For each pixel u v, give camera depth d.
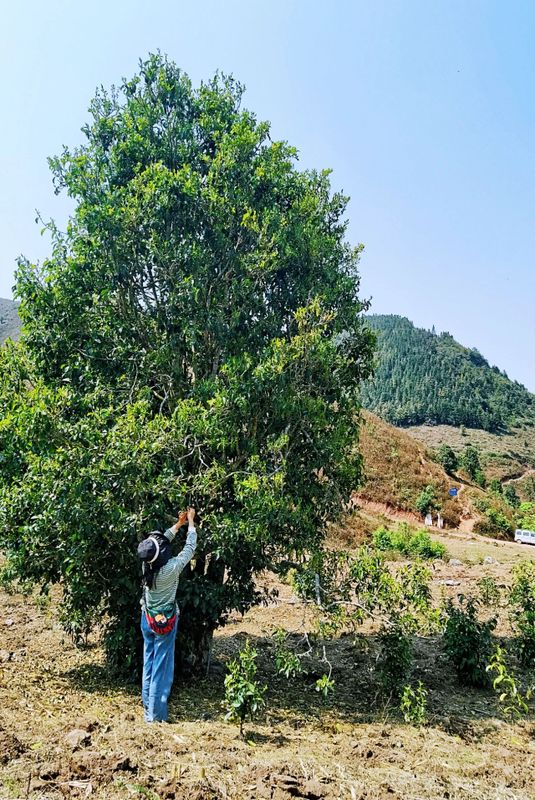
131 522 6.51
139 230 7.91
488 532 46.91
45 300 7.92
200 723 6.13
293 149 8.87
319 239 8.51
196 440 7.27
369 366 9.08
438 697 8.25
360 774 5.04
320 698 7.96
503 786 5.26
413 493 48.41
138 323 8.35
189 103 8.87
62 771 4.21
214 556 7.89
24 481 6.73
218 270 8.45
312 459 8.39
